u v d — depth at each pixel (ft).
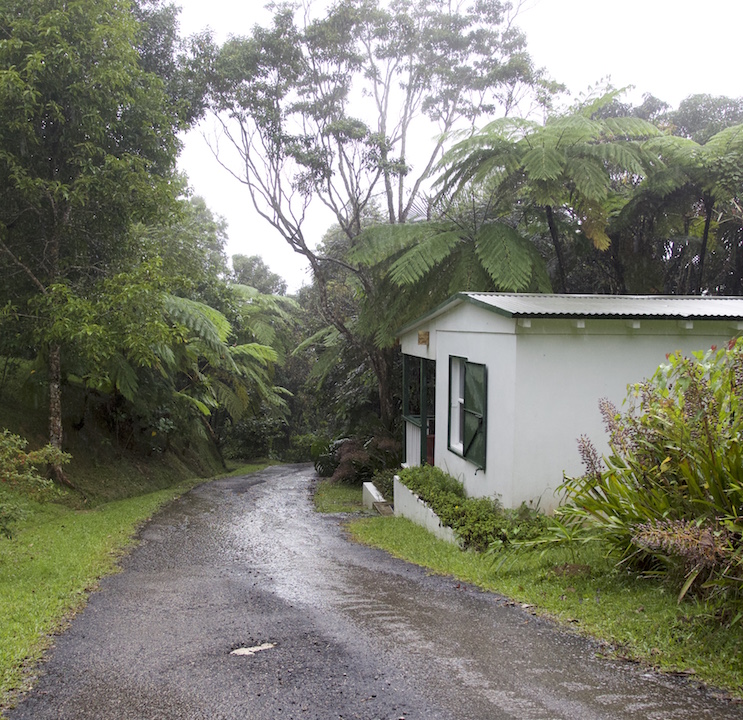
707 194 40.78
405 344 43.19
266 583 19.98
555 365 24.32
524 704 10.05
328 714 9.93
